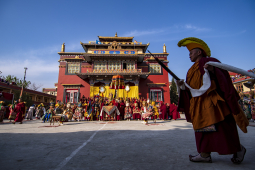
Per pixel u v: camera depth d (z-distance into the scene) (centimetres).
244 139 393
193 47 248
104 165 212
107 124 965
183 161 226
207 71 207
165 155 260
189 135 479
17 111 1086
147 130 621
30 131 617
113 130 630
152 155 261
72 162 226
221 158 241
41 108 1947
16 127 805
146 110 993
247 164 207
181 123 1007
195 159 221
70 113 1402
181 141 382
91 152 284
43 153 279
